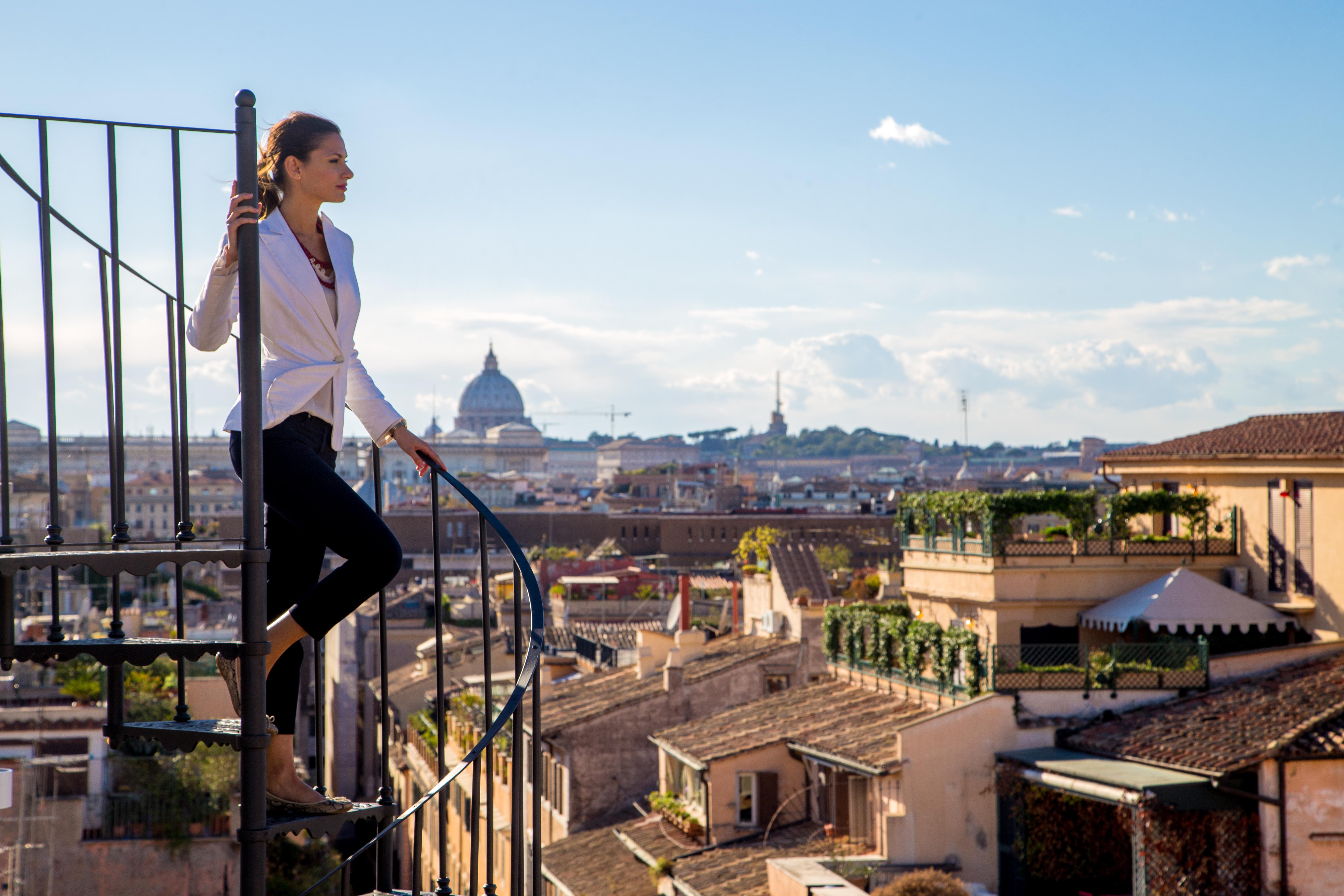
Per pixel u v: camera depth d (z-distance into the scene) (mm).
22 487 104375
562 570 97062
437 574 5984
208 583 105312
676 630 54906
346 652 65250
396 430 5793
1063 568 30578
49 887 30891
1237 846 21828
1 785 7180
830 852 26953
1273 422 34781
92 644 4816
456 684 53969
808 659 38250
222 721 5320
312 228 5559
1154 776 22484
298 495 5164
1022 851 24906
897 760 25672
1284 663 27625
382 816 5820
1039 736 26000
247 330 4723
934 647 29547
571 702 40312
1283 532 30078
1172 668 27094
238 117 4797
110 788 33281
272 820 5293
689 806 31859
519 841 5590
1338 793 21641
